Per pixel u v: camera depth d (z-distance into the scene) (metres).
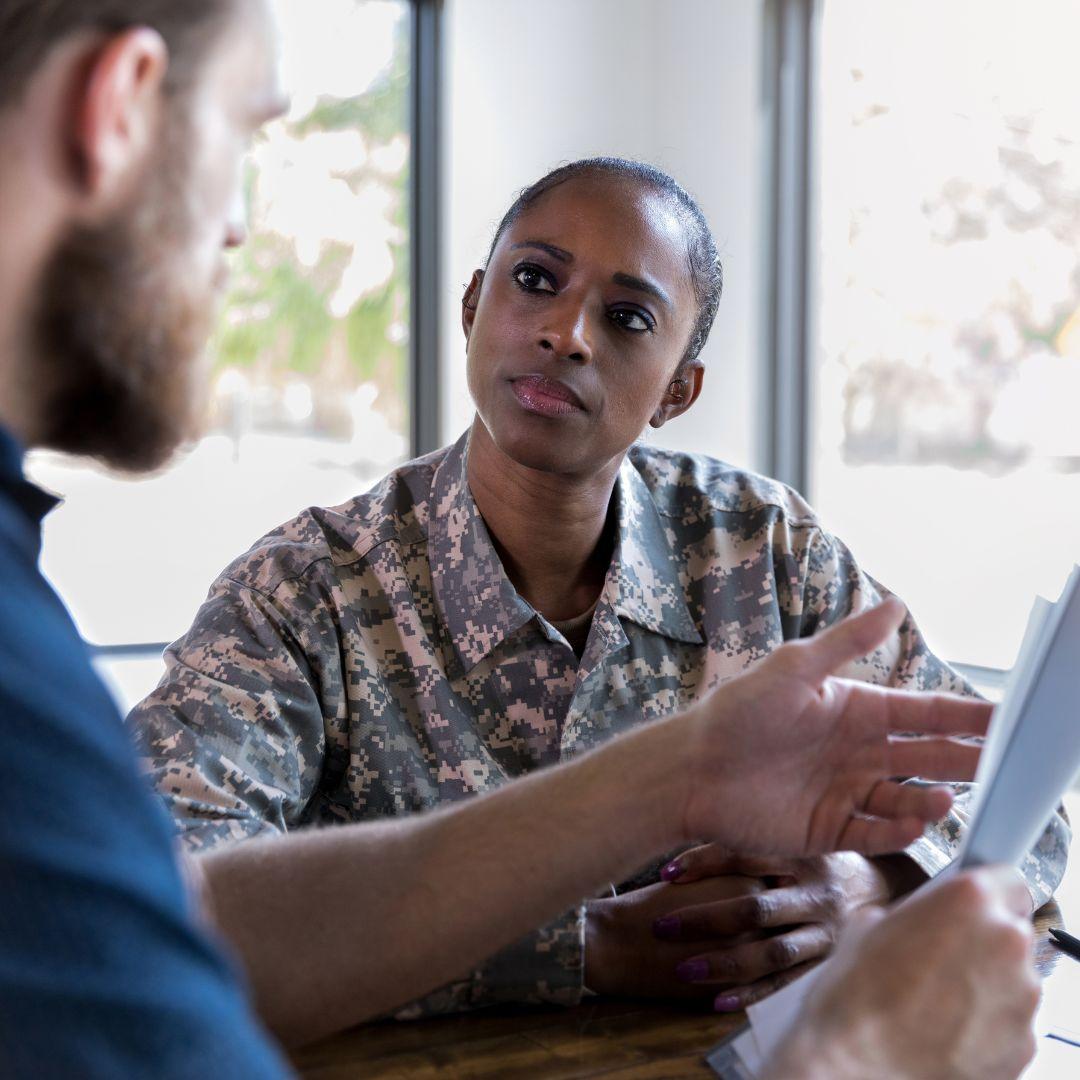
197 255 0.52
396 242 3.70
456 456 1.25
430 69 3.70
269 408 3.50
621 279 1.13
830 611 1.35
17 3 0.45
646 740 0.81
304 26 3.51
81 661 0.41
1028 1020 0.57
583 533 1.21
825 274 3.58
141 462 0.56
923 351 3.28
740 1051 0.69
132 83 0.47
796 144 3.63
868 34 3.43
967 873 0.59
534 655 1.19
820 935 1.01
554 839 0.80
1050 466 2.96
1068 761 0.67
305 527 1.21
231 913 0.80
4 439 0.48
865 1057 0.55
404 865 0.81
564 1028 0.93
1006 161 3.05
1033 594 3.00
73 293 0.49
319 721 1.12
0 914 0.34
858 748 0.80
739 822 0.79
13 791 0.36
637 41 3.99
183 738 1.04
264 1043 0.40
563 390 1.11
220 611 1.13
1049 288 2.95
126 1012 0.35
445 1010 0.95
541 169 3.86
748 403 3.73
